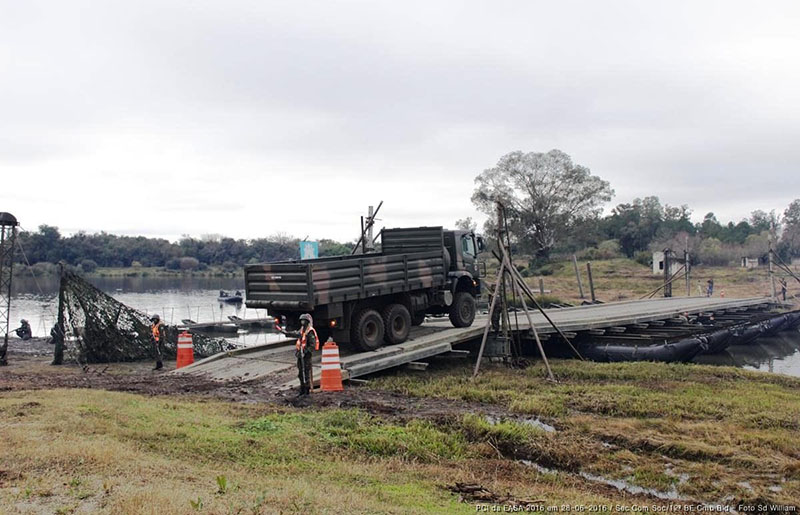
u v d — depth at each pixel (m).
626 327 23.03
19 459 6.64
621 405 12.00
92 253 111.62
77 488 5.84
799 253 82.56
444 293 18.47
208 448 8.09
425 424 10.44
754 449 9.22
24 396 11.11
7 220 19.58
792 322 29.92
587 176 78.31
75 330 19.17
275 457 8.08
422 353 16.00
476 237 20.42
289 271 14.56
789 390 14.16
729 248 82.75
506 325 18.06
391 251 19.62
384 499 6.51
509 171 78.19
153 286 87.19
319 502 5.95
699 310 27.66
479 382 14.73
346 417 10.47
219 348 22.42
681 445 9.38
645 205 101.62
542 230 79.06
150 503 5.36
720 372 16.23
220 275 112.19
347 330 15.44
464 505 6.64
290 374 14.28
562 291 59.25
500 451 9.54
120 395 11.72
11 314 43.44
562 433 10.18
